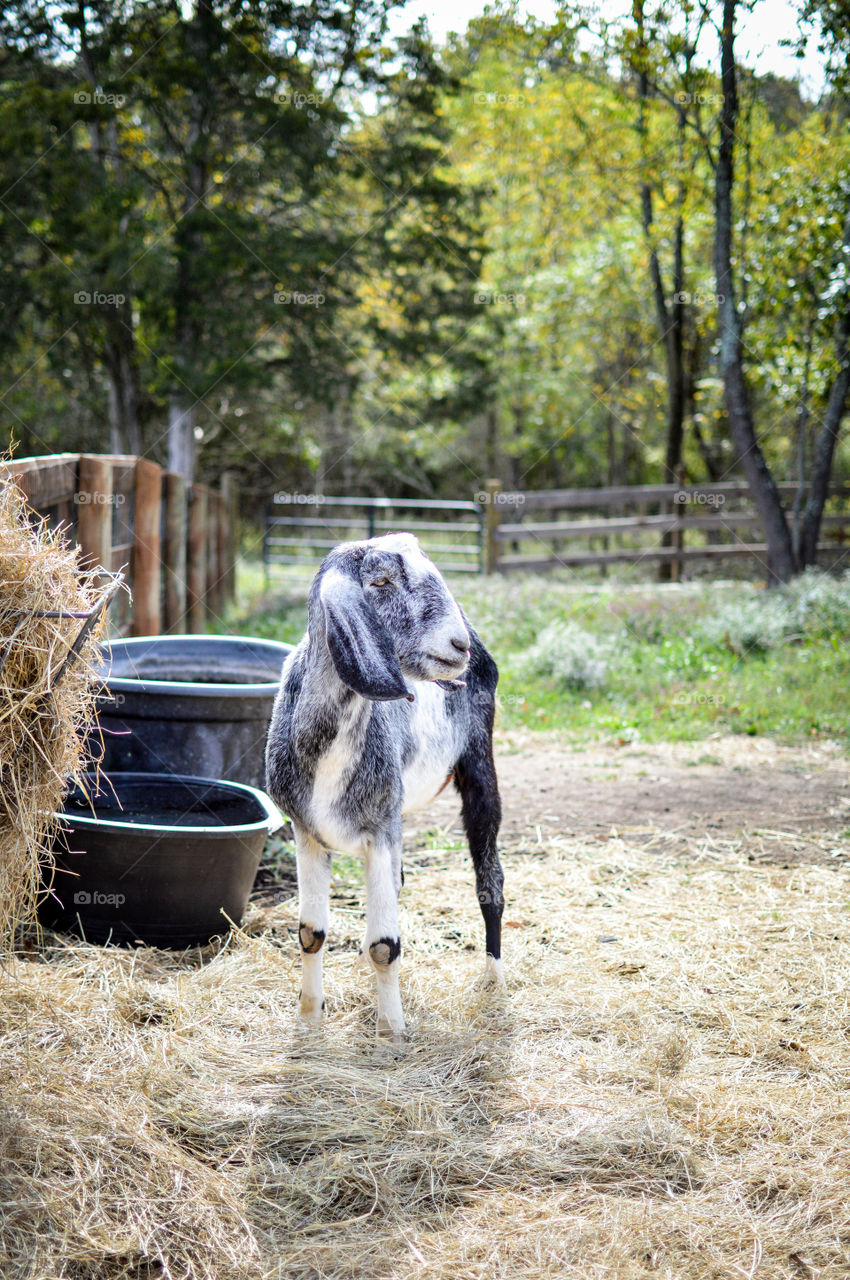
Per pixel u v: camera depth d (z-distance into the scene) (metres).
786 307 12.67
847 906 4.35
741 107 12.27
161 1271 2.23
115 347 14.98
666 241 16.56
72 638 2.67
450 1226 2.38
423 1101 2.85
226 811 4.41
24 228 13.57
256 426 20.16
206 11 13.30
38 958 3.68
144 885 3.79
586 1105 2.87
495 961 3.61
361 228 15.80
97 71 14.27
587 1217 2.41
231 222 13.59
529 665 9.28
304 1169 2.56
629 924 4.18
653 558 15.34
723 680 8.86
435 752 3.48
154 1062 2.94
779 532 12.63
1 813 2.65
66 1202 2.35
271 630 10.99
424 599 2.75
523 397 21.89
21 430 15.35
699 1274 2.24
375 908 3.13
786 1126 2.78
